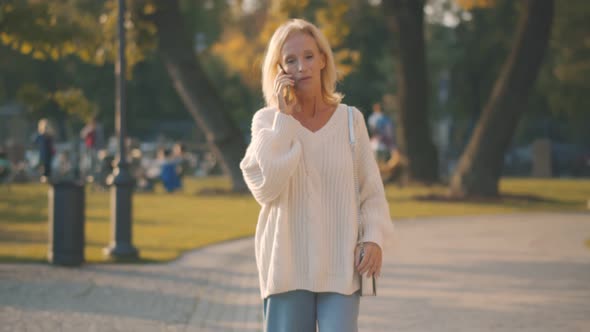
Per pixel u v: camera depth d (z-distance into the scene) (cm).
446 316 792
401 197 2338
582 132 5209
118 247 1184
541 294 908
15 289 927
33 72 5069
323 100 426
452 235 1487
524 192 2603
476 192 2289
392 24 2783
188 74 2452
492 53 4959
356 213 420
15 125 4150
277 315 416
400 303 861
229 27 4912
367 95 5091
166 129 5909
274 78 423
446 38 5141
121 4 1208
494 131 2281
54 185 1108
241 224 1669
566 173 4638
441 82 5162
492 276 1032
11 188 2641
